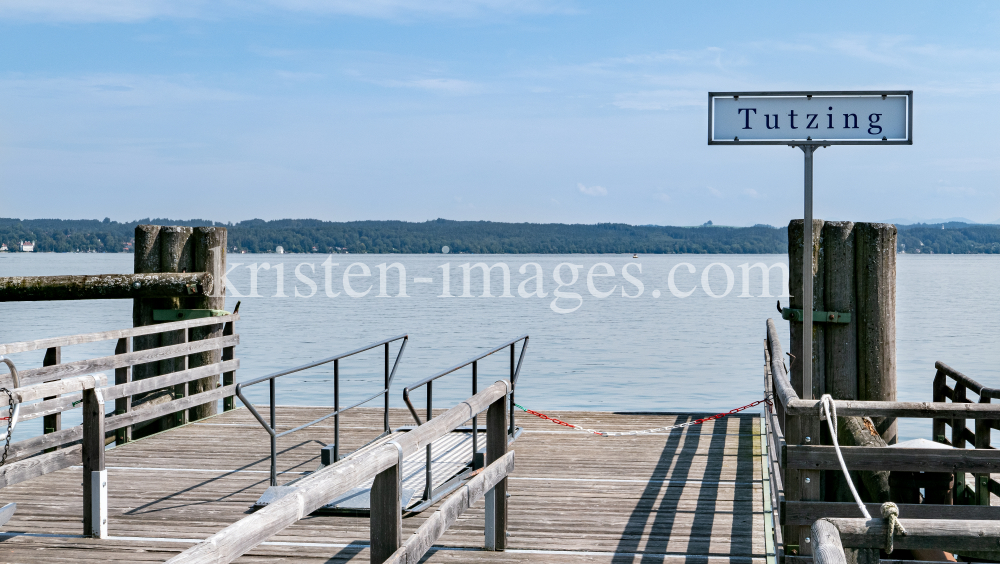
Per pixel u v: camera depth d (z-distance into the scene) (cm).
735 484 821
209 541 263
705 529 680
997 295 6869
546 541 649
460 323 4375
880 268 998
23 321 4156
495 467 579
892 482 713
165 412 1058
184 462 912
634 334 3853
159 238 1226
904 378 2352
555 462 917
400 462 415
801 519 529
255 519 286
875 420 1007
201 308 1226
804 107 809
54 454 610
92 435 634
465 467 830
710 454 956
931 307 5428
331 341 3394
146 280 1166
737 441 1028
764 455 949
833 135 805
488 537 626
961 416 512
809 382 824
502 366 2714
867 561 317
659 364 2770
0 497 752
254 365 2638
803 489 529
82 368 941
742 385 2300
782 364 667
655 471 875
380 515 416
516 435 1050
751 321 4662
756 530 678
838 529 310
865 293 1001
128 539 635
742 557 616
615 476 855
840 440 901
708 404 1986
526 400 2042
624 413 1226
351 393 2111
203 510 722
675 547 638
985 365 2588
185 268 1228
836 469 523
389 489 416
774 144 811
